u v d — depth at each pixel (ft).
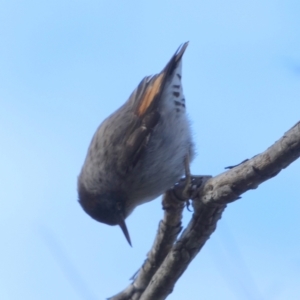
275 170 21.02
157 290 25.50
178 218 26.58
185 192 24.40
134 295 28.40
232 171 22.18
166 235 26.78
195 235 24.03
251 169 21.31
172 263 24.63
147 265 27.86
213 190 22.75
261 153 21.35
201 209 23.47
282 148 20.22
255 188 22.08
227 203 22.97
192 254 24.44
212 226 23.86
